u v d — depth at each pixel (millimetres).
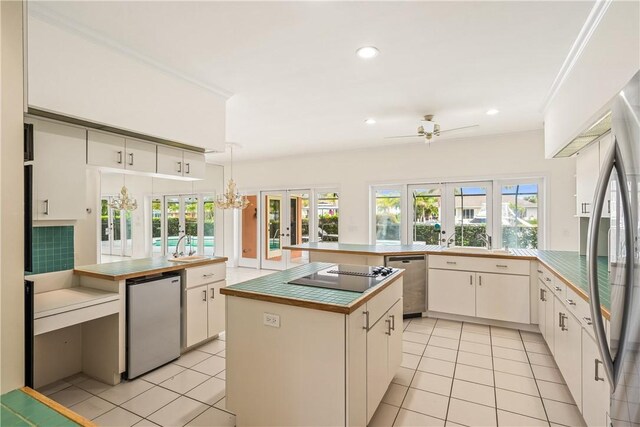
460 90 3373
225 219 7789
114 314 2561
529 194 5242
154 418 2139
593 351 1753
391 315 2359
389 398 2371
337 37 2369
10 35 1015
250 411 1930
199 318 3203
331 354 1688
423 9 2051
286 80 3121
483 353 3125
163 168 3170
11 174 1015
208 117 3234
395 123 4605
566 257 3502
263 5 1998
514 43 2453
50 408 902
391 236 6273
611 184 1177
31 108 2047
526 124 4676
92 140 2592
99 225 3146
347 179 6551
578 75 2490
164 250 4031
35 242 2553
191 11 2049
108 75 2408
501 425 2064
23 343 1035
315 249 4363
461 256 3955
